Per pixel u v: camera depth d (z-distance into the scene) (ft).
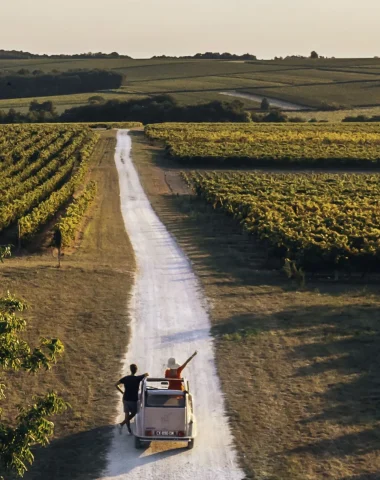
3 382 80.64
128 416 68.28
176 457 63.82
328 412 72.43
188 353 89.20
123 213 198.80
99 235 166.30
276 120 593.83
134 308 108.27
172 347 91.45
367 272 129.80
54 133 422.00
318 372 82.94
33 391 78.38
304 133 423.23
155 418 64.03
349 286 124.88
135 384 68.18
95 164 309.83
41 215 167.43
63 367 84.94
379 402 74.84
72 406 74.64
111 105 610.24
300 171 300.81
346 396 76.43
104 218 188.96
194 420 66.13
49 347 55.26
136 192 238.68
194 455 64.13
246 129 456.04
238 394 76.79
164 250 151.74
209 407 73.67
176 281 124.36
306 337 94.94
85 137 405.39
